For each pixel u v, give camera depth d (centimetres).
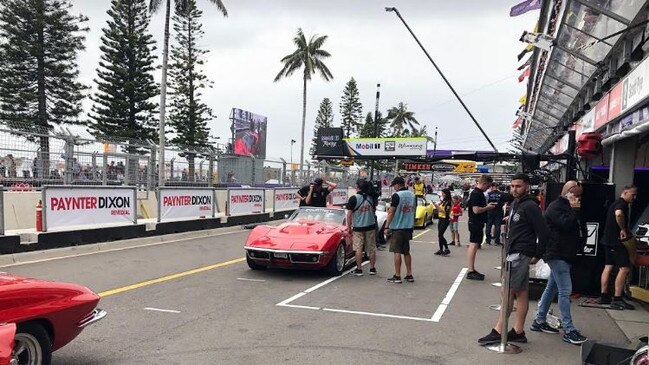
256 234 980
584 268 823
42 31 4125
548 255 606
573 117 1525
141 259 1076
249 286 841
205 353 509
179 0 2686
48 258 1050
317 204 1239
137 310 667
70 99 4259
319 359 503
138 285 818
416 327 631
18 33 4041
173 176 1894
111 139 1784
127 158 1680
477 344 570
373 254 995
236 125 5106
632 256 745
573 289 827
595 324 670
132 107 4325
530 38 1022
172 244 1343
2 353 338
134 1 4266
